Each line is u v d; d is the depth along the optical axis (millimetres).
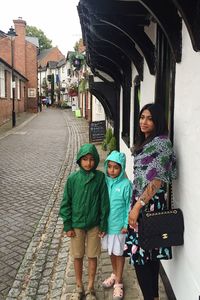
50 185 7797
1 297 3426
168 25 2783
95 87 9727
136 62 4996
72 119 30188
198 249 2389
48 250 4445
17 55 36688
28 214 5809
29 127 21688
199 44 2305
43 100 68062
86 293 3281
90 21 4492
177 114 2934
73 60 22344
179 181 2832
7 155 11641
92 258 3283
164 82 3803
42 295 3416
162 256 2715
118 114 9695
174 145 3014
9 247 4531
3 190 7281
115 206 3219
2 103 22531
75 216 3219
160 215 2643
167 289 3240
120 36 4848
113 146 9805
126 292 3375
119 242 3250
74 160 10977
